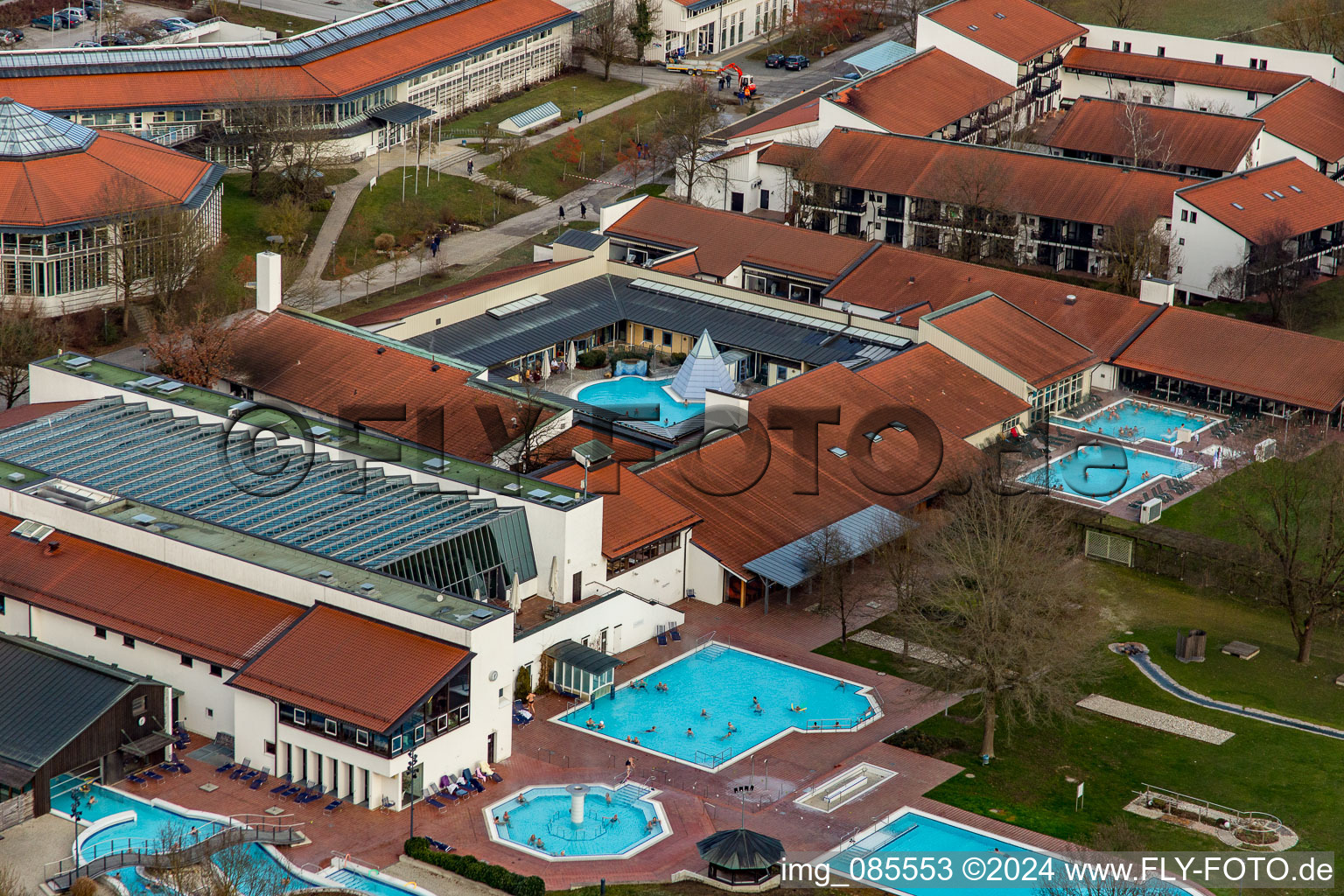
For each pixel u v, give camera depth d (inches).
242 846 5073.8
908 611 6269.7
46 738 5339.6
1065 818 5477.4
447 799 5428.2
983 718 6008.9
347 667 5447.8
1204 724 6082.7
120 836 5147.6
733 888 5000.0
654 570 6683.1
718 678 6279.5
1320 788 5693.9
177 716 5792.3
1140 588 7091.5
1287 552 6550.2
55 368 7332.7
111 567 6048.2
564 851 5187.0
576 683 6067.9
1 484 6368.1
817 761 5767.7
